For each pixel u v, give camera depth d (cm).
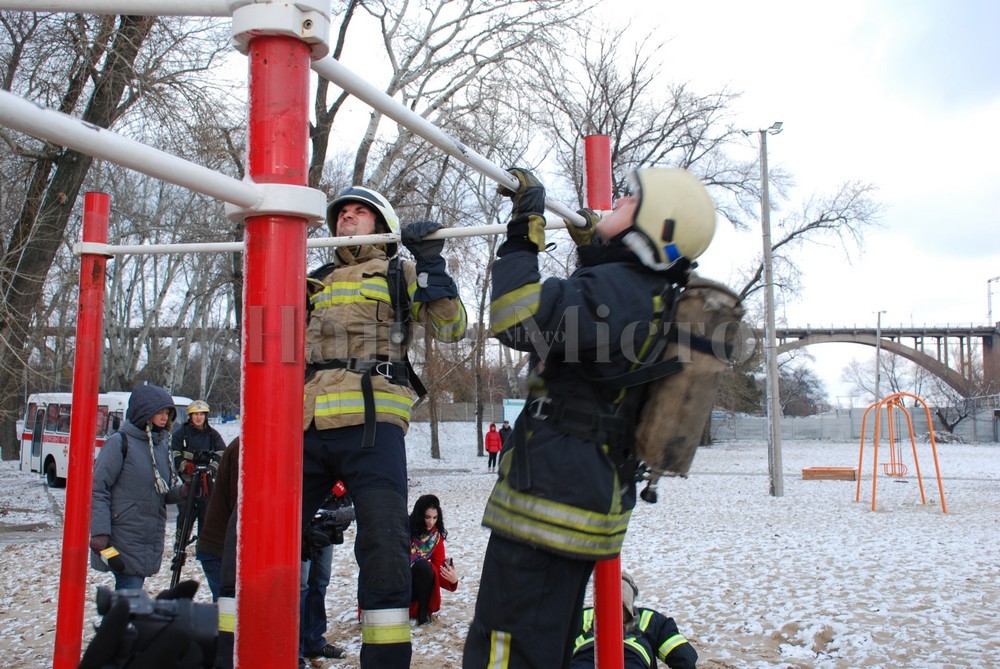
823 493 1916
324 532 504
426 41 1723
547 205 226
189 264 3356
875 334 7138
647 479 217
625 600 393
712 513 1481
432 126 191
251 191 145
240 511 146
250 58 151
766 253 1898
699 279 212
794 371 8531
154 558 529
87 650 140
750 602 712
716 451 4478
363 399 271
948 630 607
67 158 1422
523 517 191
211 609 150
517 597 190
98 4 154
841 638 585
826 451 4541
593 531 193
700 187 206
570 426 195
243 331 148
